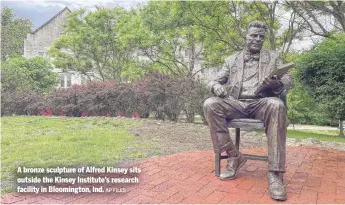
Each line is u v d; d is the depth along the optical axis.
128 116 11.89
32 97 14.73
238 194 3.45
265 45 12.65
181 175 4.13
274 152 3.49
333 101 5.78
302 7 9.57
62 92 13.77
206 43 13.53
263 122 3.70
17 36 25.81
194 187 3.68
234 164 4.00
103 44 16.92
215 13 11.48
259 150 5.84
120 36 14.97
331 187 3.70
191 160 4.94
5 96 15.07
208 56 14.82
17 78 17.58
